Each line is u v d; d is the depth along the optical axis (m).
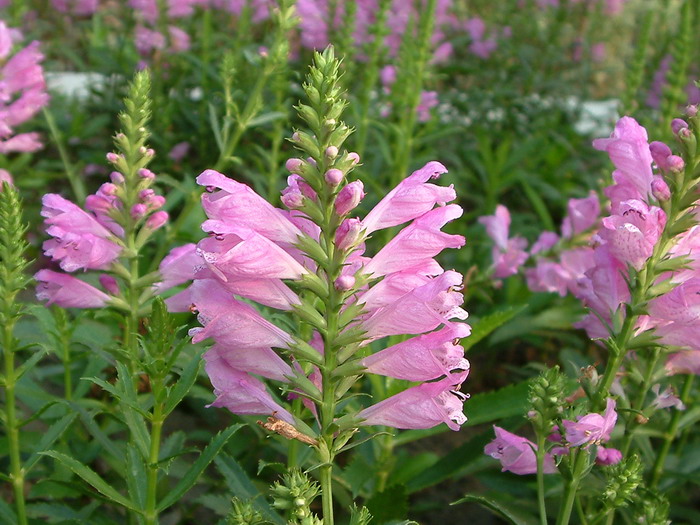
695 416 0.37
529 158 0.79
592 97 1.07
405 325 0.24
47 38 0.89
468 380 0.58
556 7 0.93
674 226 0.27
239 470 0.31
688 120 0.27
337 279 0.23
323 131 0.23
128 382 0.28
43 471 0.38
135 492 0.29
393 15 0.77
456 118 0.87
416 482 0.38
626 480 0.28
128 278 0.34
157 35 0.68
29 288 0.57
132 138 0.33
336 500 0.43
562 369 0.57
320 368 0.24
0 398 0.43
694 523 0.42
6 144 0.48
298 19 0.46
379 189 0.56
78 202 0.56
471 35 0.91
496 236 0.52
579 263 0.49
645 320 0.30
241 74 0.66
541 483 0.28
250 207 0.23
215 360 0.25
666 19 0.89
